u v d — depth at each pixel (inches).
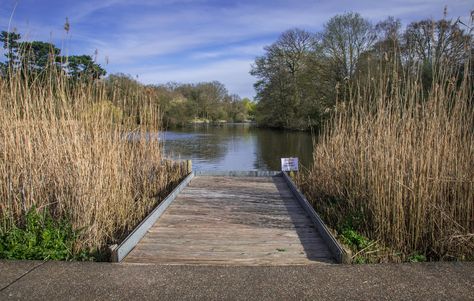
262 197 214.5
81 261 112.2
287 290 90.8
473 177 136.3
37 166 154.6
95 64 189.5
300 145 858.8
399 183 137.0
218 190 234.1
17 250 115.0
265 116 1380.4
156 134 266.7
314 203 216.2
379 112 169.9
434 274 99.3
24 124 155.4
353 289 91.3
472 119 144.3
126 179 193.5
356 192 176.6
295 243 136.3
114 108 209.8
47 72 167.3
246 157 699.4
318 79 1008.9
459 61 149.8
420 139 147.3
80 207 144.3
